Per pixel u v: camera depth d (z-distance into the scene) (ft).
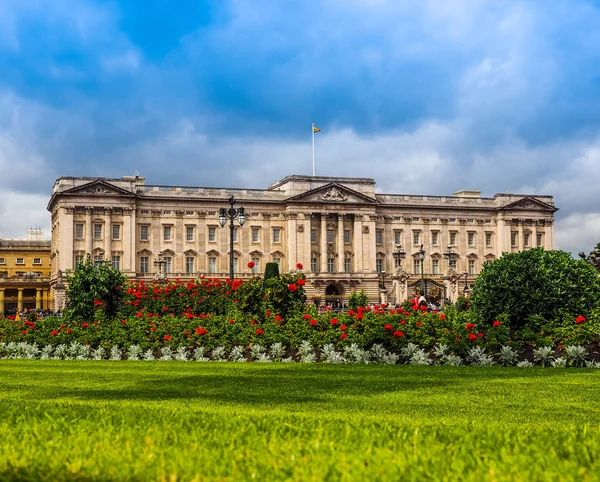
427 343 108.68
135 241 423.23
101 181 414.21
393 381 80.79
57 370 97.30
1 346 127.24
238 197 446.19
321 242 453.58
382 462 35.99
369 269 459.32
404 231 477.77
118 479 34.73
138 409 55.57
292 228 448.65
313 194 452.35
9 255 510.99
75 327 129.59
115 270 147.33
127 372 93.97
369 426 45.96
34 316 140.56
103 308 139.95
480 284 116.98
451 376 85.61
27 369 98.99
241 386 77.56
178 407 58.39
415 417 57.36
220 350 115.75
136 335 123.24
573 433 42.60
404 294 413.59
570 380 80.89
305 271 446.19
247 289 128.06
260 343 115.24
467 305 195.93
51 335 128.47
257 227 449.89
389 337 109.81
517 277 112.57
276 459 37.27
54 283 421.18
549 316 111.45
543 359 102.94
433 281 447.83
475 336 106.52
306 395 70.18
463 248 486.79
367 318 113.60
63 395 72.02
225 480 34.35
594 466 34.53
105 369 98.07
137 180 447.01
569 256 116.06
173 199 433.48
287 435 42.47
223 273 439.22
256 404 64.44
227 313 129.08
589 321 107.45
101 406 57.93
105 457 38.24
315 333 114.01
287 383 79.71
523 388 74.54
